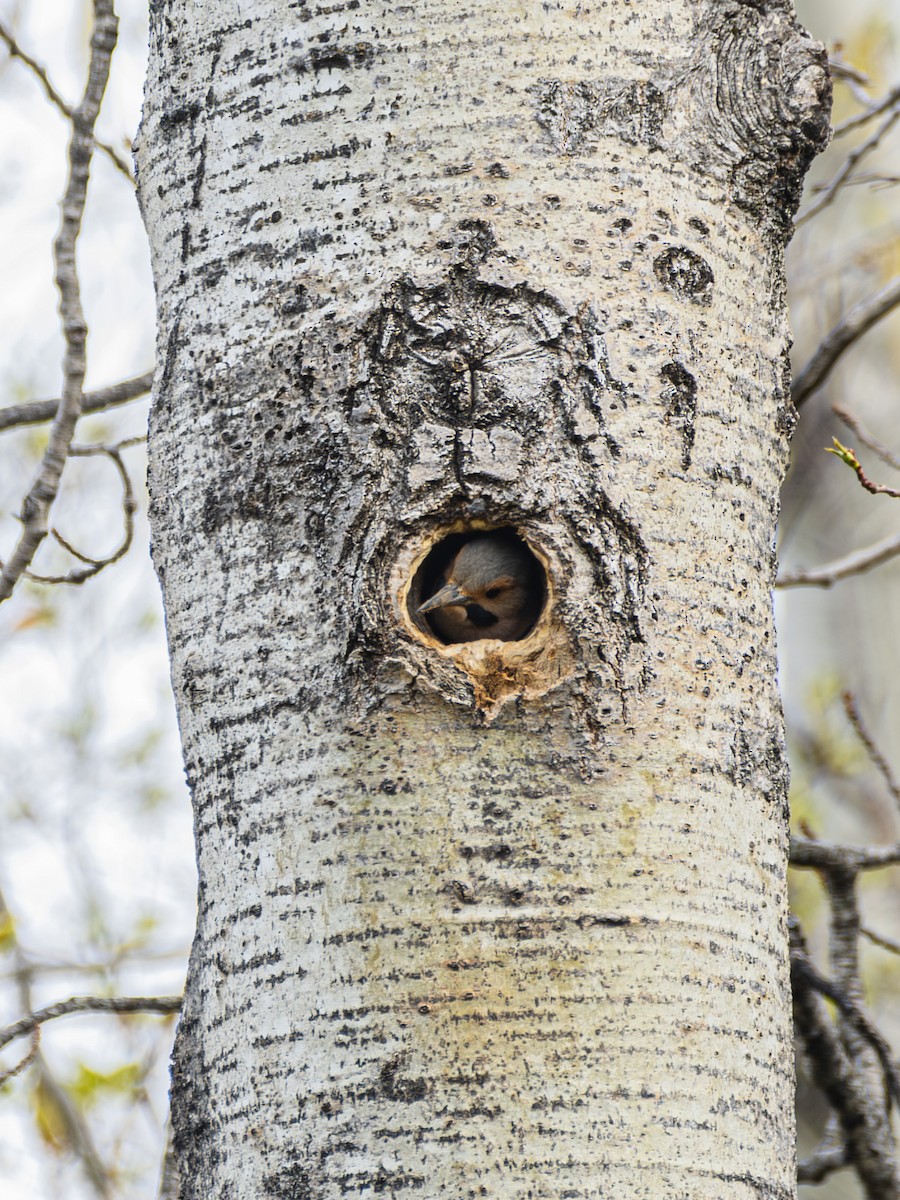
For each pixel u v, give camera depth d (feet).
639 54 15.14
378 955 13.41
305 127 14.92
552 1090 13.07
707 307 15.02
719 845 14.17
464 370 14.24
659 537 14.37
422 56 14.83
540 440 14.15
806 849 21.31
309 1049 13.43
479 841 13.55
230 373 14.84
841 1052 21.21
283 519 14.40
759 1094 13.92
